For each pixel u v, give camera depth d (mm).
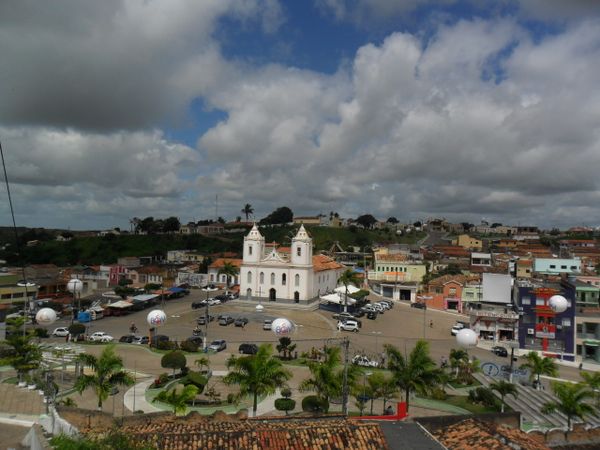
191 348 64625
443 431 24641
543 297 75500
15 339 43000
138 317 91312
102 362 36156
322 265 114312
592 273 116375
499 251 192750
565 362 70938
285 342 62656
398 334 81500
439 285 104250
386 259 128750
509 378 54469
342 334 80000
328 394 37062
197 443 21312
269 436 21922
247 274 104062
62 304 97500
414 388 37062
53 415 28469
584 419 40781
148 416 29016
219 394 46906
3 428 31391
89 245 194000
